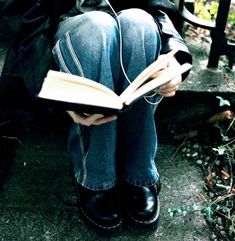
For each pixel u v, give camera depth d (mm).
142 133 1378
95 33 1211
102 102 1082
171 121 1840
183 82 1772
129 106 1136
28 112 1492
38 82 1273
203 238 1512
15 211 1561
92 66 1216
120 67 1279
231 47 1766
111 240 1483
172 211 1546
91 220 1473
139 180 1482
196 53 1911
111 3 1473
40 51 1281
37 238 1488
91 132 1326
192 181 1685
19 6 1352
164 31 1354
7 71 1418
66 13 1425
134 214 1479
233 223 1544
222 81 1790
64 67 1252
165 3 1413
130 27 1258
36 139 1793
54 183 1650
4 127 1781
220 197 1610
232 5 2201
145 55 1261
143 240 1490
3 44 1944
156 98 1344
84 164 1416
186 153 1781
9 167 1696
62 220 1538
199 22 1764
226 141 1771
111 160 1382
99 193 1474
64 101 1060
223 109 1802
